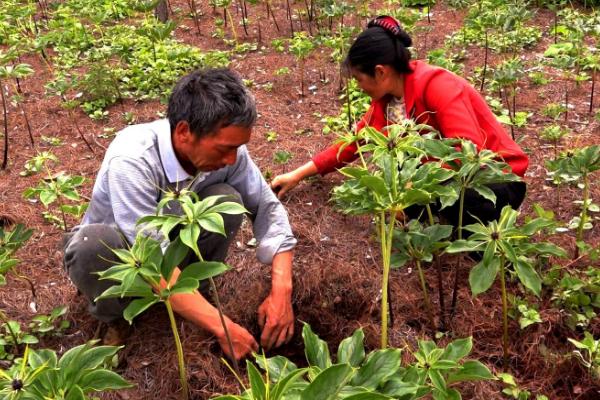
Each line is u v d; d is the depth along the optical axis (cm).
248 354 278
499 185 324
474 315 299
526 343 282
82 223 290
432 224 284
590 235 351
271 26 732
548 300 301
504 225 239
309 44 558
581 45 578
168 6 810
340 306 323
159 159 258
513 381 258
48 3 841
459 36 649
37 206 421
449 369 224
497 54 609
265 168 446
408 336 289
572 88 535
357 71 329
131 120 527
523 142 455
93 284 271
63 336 312
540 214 329
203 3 823
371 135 216
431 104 319
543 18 702
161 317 309
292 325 288
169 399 270
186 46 658
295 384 183
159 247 202
